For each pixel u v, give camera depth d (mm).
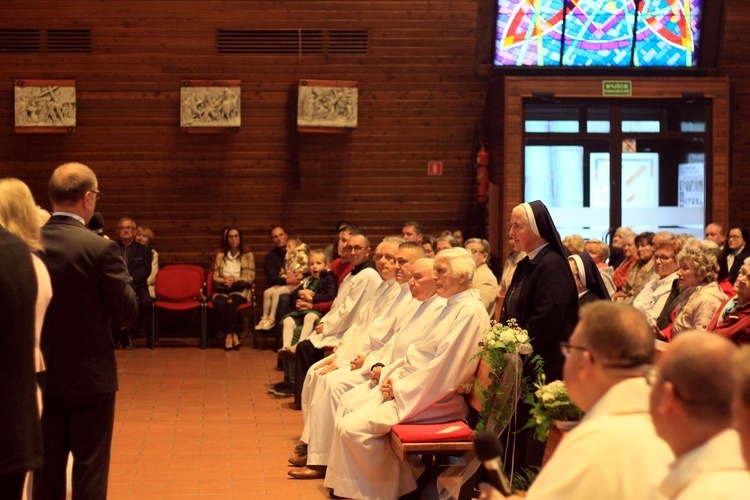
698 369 1883
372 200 12633
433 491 5504
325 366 6789
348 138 12531
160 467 6305
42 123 11992
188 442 7016
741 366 1721
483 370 5180
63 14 12016
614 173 12234
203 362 10672
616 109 12195
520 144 11977
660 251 7117
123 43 12125
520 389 4652
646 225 12336
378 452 5402
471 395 5363
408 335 5883
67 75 12102
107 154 12273
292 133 12438
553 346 4805
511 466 4746
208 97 12156
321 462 6082
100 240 4227
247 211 12523
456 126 12570
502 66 12500
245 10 12195
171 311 12258
